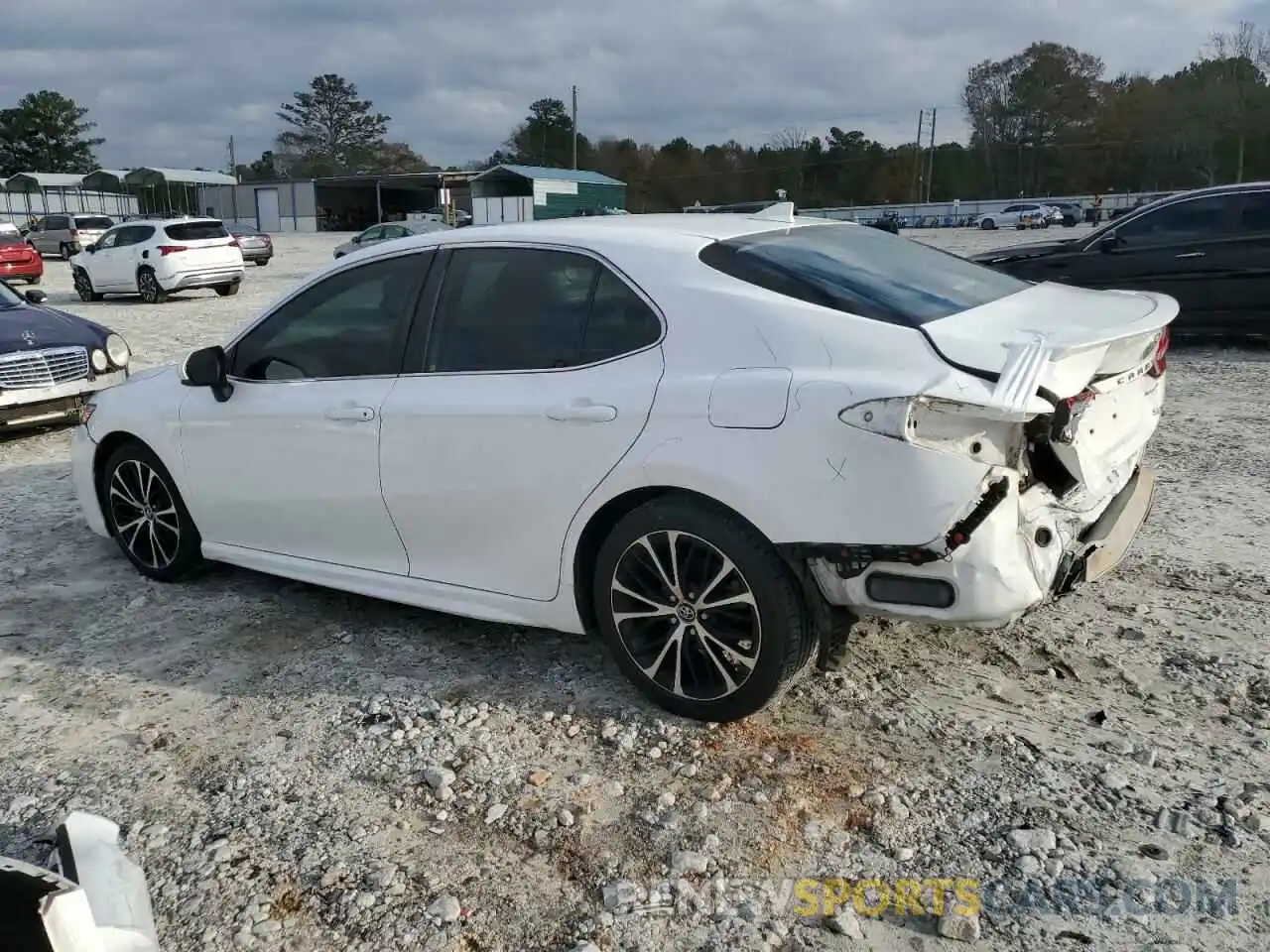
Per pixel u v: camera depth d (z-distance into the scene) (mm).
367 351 4188
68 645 4465
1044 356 2965
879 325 3182
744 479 3178
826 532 3074
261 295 23656
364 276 4270
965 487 2926
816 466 3059
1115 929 2586
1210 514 5574
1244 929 2564
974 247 35188
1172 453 6895
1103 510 3391
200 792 3318
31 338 8484
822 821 3041
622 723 3605
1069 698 3664
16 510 6559
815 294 3344
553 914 2725
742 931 2637
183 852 3021
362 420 4086
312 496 4324
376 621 4578
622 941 2619
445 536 3994
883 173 93562
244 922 2730
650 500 3486
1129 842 2898
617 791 3219
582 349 3629
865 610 3146
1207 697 3637
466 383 3857
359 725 3676
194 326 16703
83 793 3334
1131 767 3242
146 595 4996
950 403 2893
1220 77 78625
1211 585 4574
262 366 4508
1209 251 10484
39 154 102000
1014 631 4160
